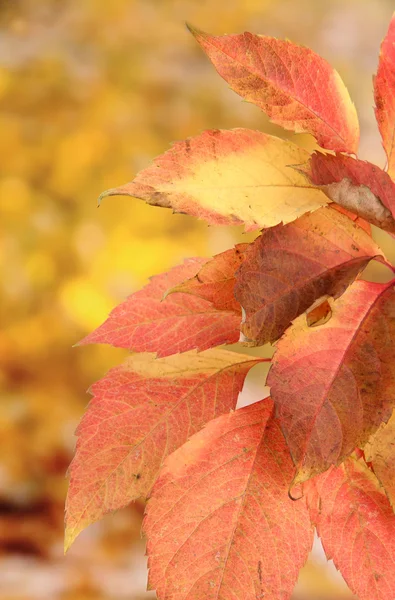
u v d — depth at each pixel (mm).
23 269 3119
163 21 3779
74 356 3127
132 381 924
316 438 845
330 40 4066
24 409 2949
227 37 908
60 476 2904
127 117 3443
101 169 3344
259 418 906
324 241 873
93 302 3100
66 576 2396
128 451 909
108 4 3721
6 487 2816
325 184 872
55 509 2811
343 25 4117
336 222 875
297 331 859
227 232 3328
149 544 888
